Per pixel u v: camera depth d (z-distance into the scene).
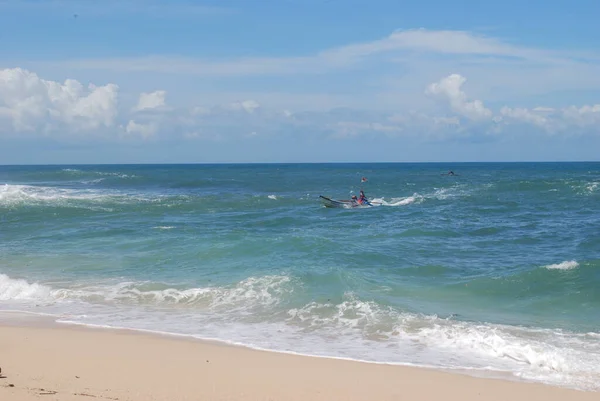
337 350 9.91
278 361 9.23
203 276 15.61
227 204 37.75
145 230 24.25
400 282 15.14
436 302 13.35
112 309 12.74
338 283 14.32
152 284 14.75
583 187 43.34
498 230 24.08
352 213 32.12
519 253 19.12
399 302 13.14
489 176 81.81
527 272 15.30
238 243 19.45
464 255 18.81
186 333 10.89
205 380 8.19
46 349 9.58
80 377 8.09
